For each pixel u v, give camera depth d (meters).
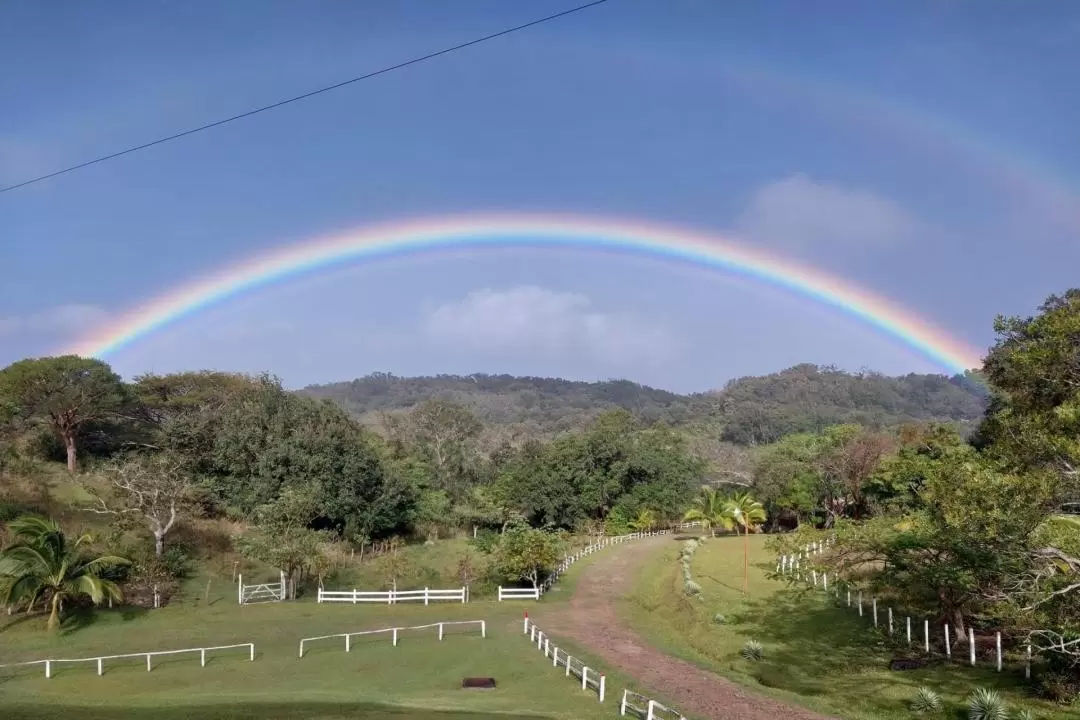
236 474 66.06
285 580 49.28
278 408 71.44
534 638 36.81
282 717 24.12
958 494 21.89
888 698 26.00
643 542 78.38
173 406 78.88
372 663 32.28
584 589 52.78
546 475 85.06
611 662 32.38
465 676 30.44
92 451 70.31
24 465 59.78
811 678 30.09
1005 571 25.12
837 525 38.34
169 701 26.16
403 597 47.22
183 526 58.59
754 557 64.69
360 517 65.56
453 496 90.38
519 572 50.03
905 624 36.06
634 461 90.19
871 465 77.44
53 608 37.94
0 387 62.81
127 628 38.88
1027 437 20.73
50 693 27.45
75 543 41.41
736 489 100.25
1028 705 23.50
